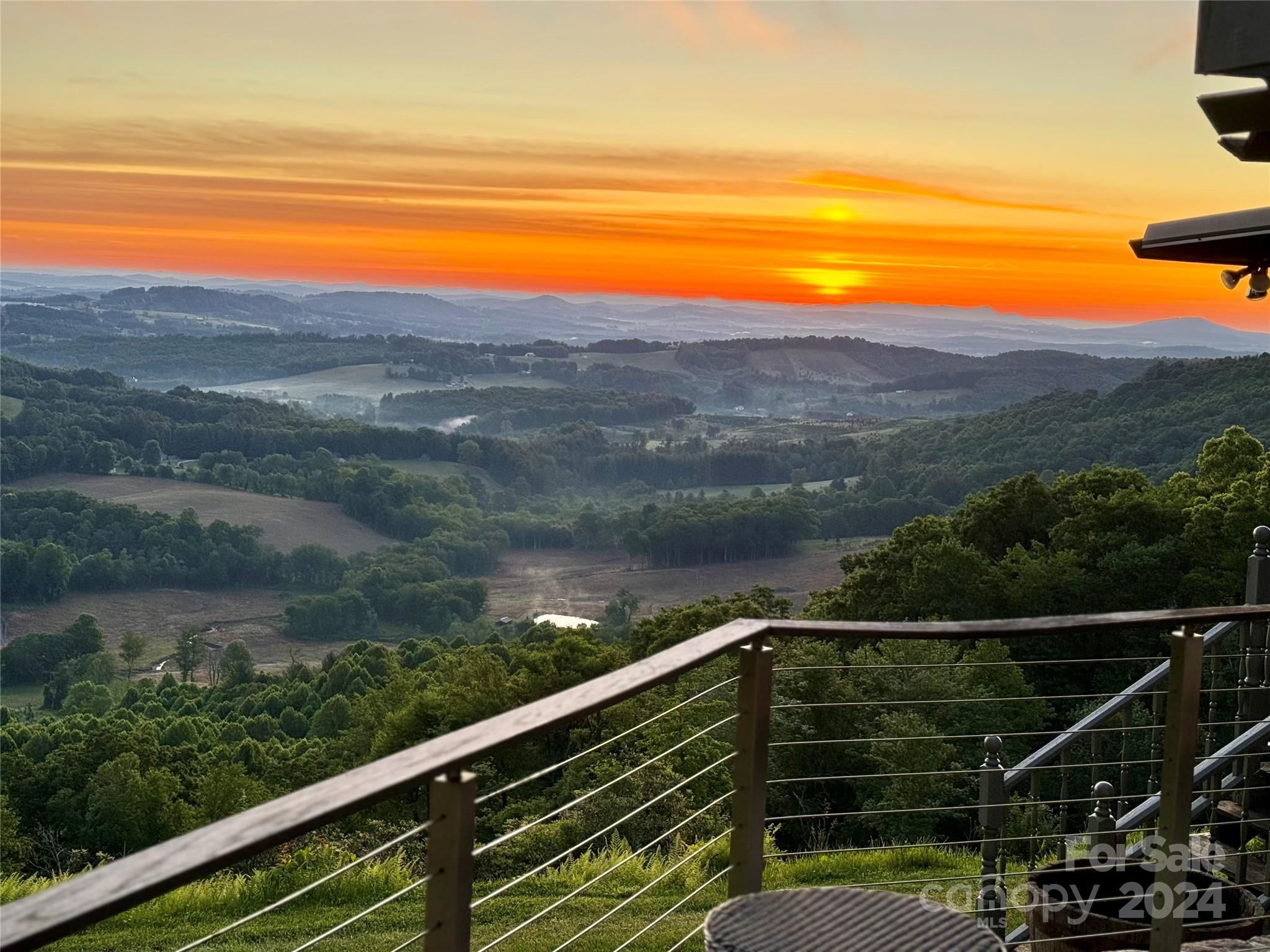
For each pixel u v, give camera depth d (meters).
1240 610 2.23
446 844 1.29
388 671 81.69
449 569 150.50
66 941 6.84
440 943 1.30
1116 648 31.84
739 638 1.79
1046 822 8.34
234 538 145.88
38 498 146.38
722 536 141.88
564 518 173.88
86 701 97.12
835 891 1.49
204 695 96.19
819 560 136.12
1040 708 27.19
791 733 25.62
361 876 7.96
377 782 1.15
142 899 0.91
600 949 5.98
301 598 130.00
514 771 34.16
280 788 48.53
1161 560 32.44
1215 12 2.27
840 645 27.66
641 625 46.00
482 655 44.75
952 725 25.92
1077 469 80.19
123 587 139.62
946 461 125.75
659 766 17.58
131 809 42.28
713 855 8.28
